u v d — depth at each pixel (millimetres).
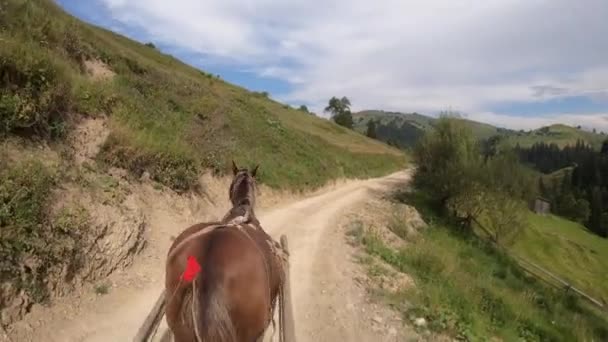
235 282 3465
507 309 12422
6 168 7168
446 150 28016
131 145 10812
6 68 8789
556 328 13297
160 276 8516
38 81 9195
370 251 13258
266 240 4398
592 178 139000
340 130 82562
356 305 9094
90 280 7418
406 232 18344
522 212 26359
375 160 56500
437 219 25688
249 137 24906
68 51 15156
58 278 6723
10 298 5852
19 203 6617
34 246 6449
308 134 48344
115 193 9070
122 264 8242
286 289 4699
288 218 16438
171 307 3557
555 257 40812
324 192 25953
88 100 10883
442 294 10602
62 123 9516
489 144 29172
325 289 9719
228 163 16484
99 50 19125
